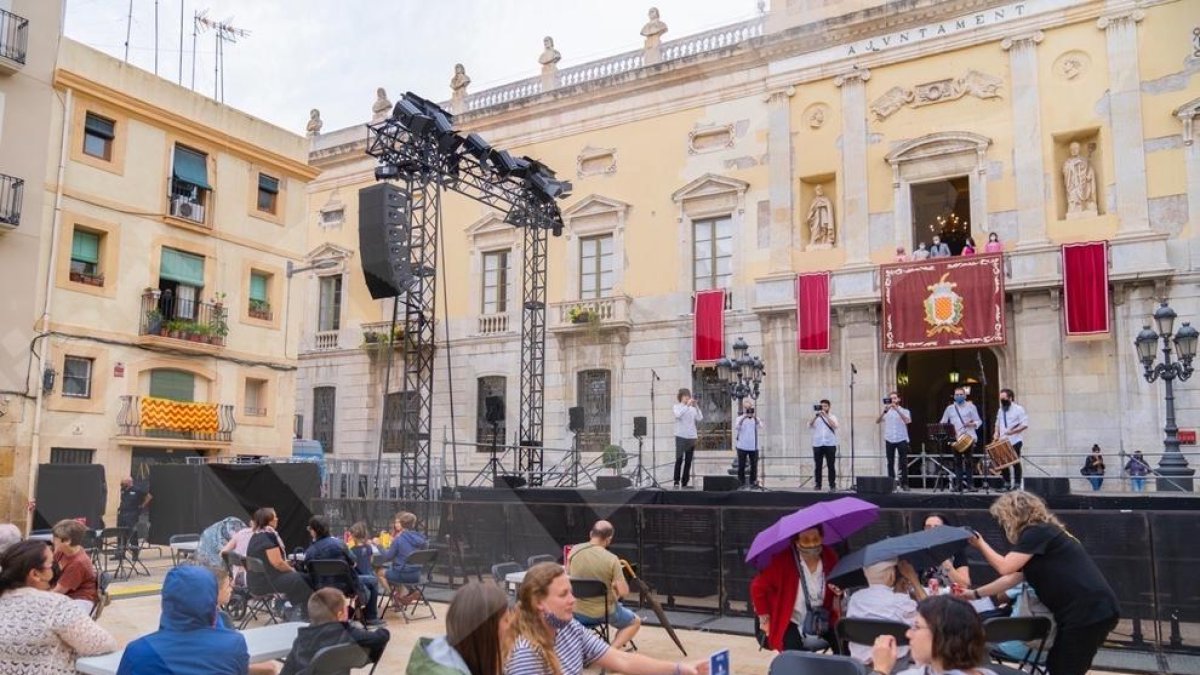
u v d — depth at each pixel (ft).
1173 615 21.45
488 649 5.60
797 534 14.96
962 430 32.01
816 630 14.76
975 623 9.48
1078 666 12.88
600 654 8.95
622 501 15.89
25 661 6.53
